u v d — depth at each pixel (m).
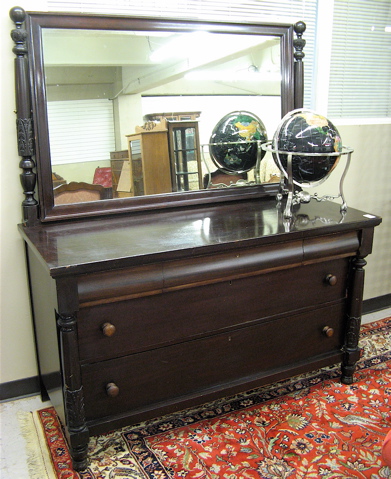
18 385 2.19
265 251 1.83
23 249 2.07
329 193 2.74
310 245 1.93
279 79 2.32
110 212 2.03
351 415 2.00
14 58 1.88
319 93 2.68
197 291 1.76
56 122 1.90
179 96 2.12
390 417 1.99
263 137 2.31
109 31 1.94
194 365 1.84
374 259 3.00
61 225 1.94
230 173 2.29
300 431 1.90
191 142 2.18
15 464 1.76
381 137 2.85
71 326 1.54
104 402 1.70
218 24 2.13
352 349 2.19
